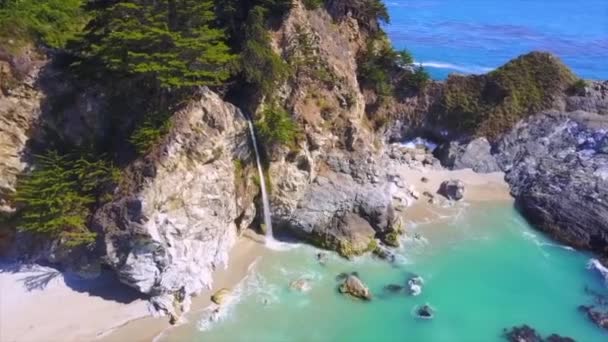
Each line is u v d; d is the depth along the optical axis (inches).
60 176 1514.5
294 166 1902.1
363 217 1945.1
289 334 1505.9
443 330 1573.6
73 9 1833.2
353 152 2022.6
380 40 2544.3
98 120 1665.8
